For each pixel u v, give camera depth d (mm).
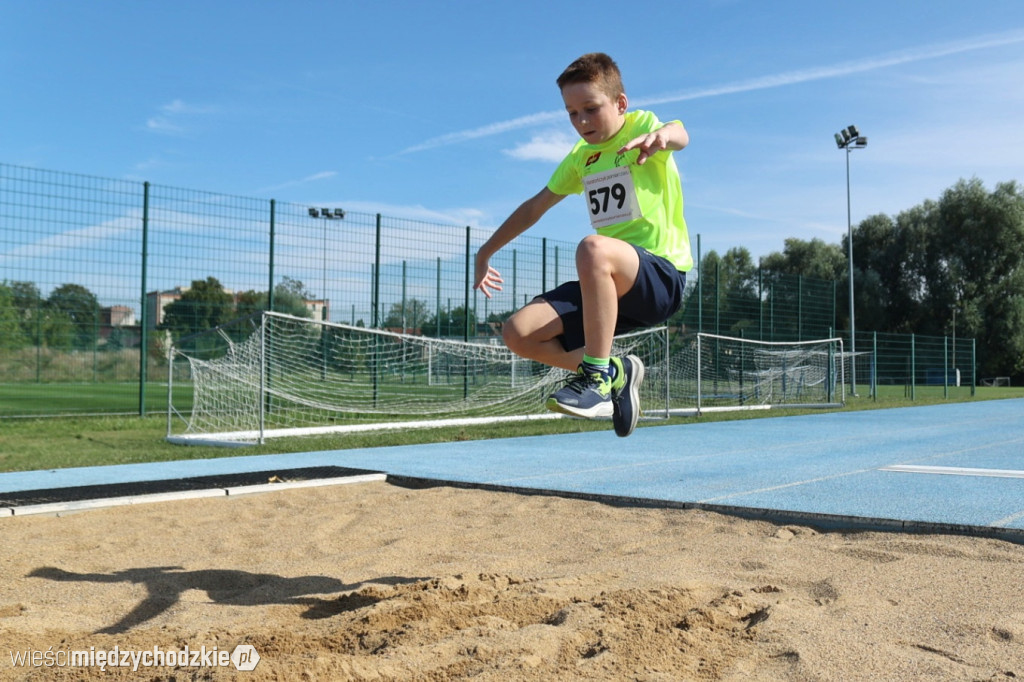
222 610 3475
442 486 7250
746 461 9227
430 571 4164
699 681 2539
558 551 4652
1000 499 6277
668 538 4988
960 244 46031
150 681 2566
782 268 52406
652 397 19516
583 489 6930
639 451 10391
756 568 4145
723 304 22297
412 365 16094
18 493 6379
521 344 2637
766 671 2631
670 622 3148
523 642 2816
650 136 2398
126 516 5777
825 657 2736
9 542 4891
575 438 12414
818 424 15703
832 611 3334
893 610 3346
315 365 14891
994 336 44344
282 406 14188
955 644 2910
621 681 2512
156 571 4172
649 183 2754
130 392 18141
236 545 4871
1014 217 44875
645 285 2582
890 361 29781
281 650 2867
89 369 13422
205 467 8539
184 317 14125
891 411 20844
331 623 3209
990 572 3998
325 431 12570
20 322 12531
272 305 14594
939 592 3621
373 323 15688
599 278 2457
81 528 5355
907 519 5211
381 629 3031
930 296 46969
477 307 17344
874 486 7090
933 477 7727
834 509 5770
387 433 12680
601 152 2836
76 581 3982
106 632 3191
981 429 14398
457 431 13164
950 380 35438
